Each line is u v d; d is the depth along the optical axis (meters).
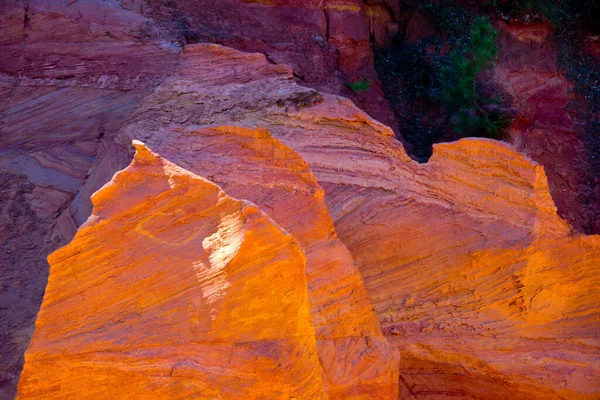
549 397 6.85
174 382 4.28
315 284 5.64
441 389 6.94
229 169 6.34
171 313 4.39
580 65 13.99
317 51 10.94
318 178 7.48
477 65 13.08
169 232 4.60
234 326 4.32
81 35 9.11
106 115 8.48
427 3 13.64
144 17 9.66
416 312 7.04
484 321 7.04
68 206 7.68
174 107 8.38
